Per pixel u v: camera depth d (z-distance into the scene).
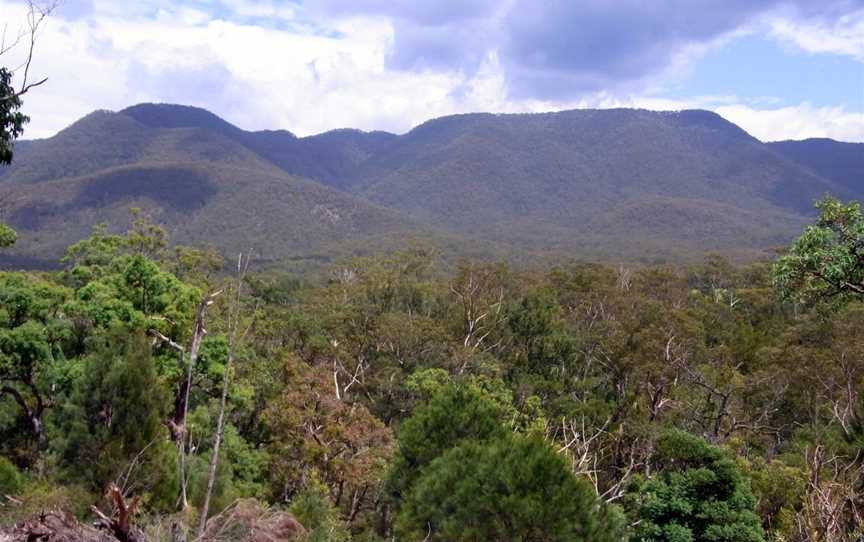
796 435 25.08
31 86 9.21
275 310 36.19
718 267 58.84
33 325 17.53
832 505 8.99
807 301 12.20
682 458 15.74
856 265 11.30
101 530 7.01
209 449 17.11
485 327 37.53
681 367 28.86
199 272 31.14
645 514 15.35
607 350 32.16
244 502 8.54
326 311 36.06
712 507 14.69
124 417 12.55
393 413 29.62
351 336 33.22
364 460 20.20
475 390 16.08
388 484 14.57
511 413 25.39
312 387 21.89
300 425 20.72
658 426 22.97
